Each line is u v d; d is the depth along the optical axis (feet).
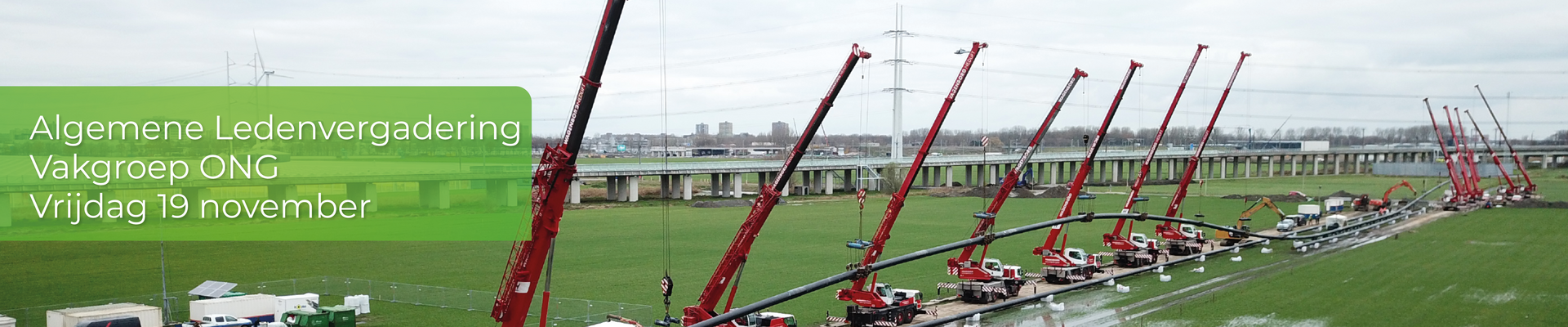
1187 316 225.15
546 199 159.02
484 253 336.70
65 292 258.16
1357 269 295.28
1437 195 634.43
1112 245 307.99
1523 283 268.62
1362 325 217.56
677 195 611.06
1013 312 232.94
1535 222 434.71
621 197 591.37
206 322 203.92
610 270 299.58
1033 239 383.86
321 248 351.25
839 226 434.71
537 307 231.30
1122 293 257.14
